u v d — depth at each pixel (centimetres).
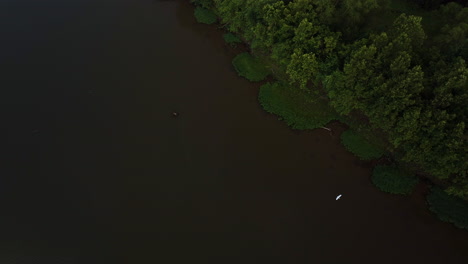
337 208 4150
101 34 5775
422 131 3806
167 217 4128
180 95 5081
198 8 6016
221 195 4278
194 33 5788
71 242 3978
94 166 4497
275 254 3894
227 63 5406
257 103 4972
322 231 4019
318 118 4712
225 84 5181
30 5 6175
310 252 3897
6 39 5691
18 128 4800
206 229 4050
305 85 4778
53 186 4353
